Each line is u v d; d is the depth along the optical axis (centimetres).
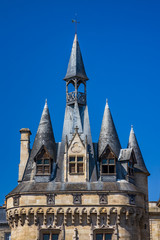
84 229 6631
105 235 6638
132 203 6719
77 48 7812
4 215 7706
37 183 6875
